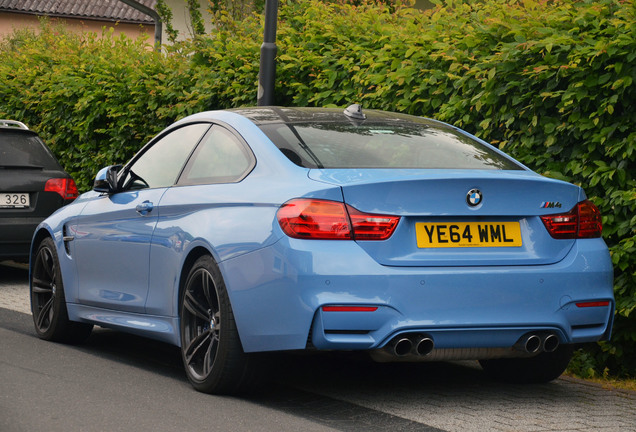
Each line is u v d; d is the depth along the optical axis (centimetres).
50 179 1084
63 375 575
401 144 557
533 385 604
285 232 482
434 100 820
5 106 1479
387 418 493
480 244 496
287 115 584
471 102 769
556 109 733
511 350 509
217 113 606
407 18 891
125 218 630
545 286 500
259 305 490
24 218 1062
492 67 761
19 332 754
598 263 520
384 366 648
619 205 685
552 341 509
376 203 480
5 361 617
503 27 774
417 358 492
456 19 849
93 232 668
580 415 521
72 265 696
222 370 517
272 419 478
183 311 557
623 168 682
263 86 962
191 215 557
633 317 693
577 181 712
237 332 511
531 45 714
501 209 500
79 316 689
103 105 1252
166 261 575
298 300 471
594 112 692
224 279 511
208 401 513
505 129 771
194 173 585
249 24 1130
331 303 465
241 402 516
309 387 569
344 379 598
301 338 473
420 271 477
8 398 502
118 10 4059
